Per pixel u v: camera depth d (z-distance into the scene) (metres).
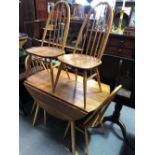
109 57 1.53
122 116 1.92
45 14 3.33
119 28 2.32
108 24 1.35
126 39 2.11
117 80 1.53
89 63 1.25
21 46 2.38
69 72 1.88
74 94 1.45
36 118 1.80
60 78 1.72
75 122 1.36
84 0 2.72
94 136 1.64
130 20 2.29
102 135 1.65
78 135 1.64
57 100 1.36
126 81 1.47
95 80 1.73
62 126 1.74
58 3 1.59
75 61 1.29
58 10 1.65
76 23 2.51
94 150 1.48
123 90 1.49
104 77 1.64
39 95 1.49
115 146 1.53
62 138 1.59
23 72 1.96
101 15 1.64
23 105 1.94
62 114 1.40
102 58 1.57
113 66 1.54
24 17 3.04
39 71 1.88
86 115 1.25
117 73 1.51
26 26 3.12
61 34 1.72
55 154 1.42
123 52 2.20
